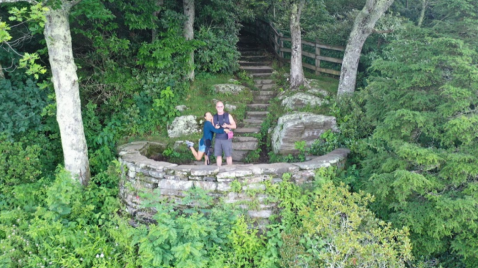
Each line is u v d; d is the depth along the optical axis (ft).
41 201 18.86
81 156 19.93
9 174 19.04
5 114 20.29
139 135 24.77
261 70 34.17
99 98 25.30
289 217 16.39
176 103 26.30
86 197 18.40
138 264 15.24
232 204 16.70
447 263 15.99
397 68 16.72
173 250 13.88
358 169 19.45
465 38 16.06
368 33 24.61
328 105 25.43
